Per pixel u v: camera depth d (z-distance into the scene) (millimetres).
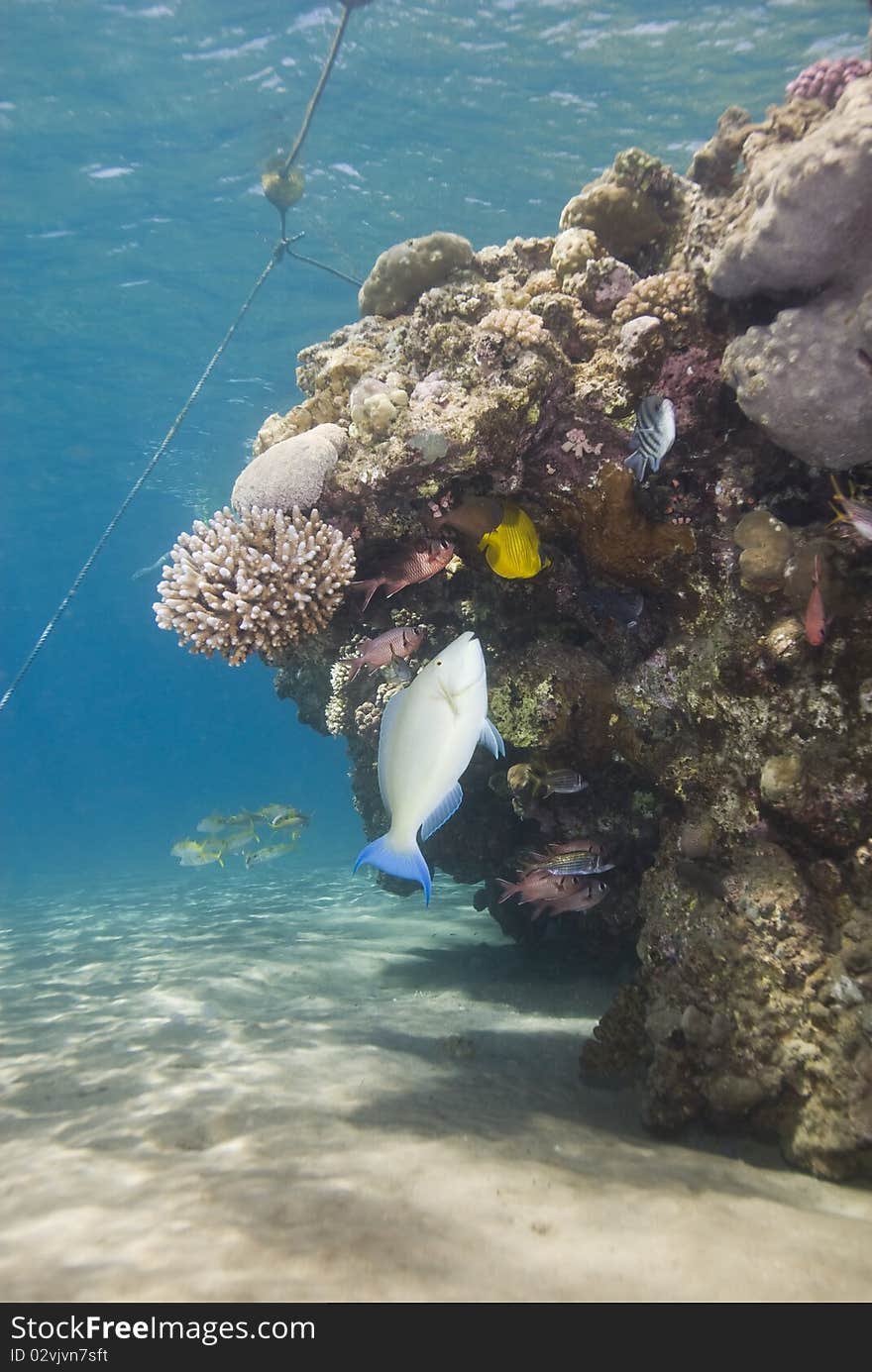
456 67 3623
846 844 1121
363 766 2377
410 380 1369
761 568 1148
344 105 3838
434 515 1321
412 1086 1209
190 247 4789
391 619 1602
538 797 1657
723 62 3531
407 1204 830
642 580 1332
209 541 1275
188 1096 1151
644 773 1413
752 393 1110
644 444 1106
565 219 1545
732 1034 1110
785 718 1168
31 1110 1139
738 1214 872
